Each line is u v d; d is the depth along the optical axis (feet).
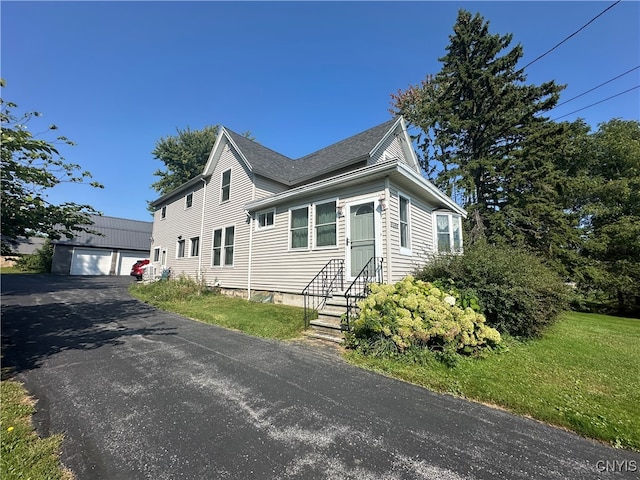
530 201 52.34
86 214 16.63
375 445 7.87
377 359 14.73
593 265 48.52
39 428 8.47
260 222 36.19
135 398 10.52
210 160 47.83
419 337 14.85
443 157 65.36
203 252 47.29
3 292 38.81
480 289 18.89
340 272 25.96
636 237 46.39
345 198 26.55
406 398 10.87
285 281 31.27
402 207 27.20
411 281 18.56
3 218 13.03
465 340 15.19
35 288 44.16
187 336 19.43
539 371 13.66
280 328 21.15
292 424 8.90
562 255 49.60
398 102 80.89
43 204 12.98
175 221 57.36
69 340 18.11
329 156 40.47
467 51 61.05
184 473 6.65
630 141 54.03
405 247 26.73
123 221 98.17
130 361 14.49
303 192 28.63
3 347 16.42
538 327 19.72
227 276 40.73
